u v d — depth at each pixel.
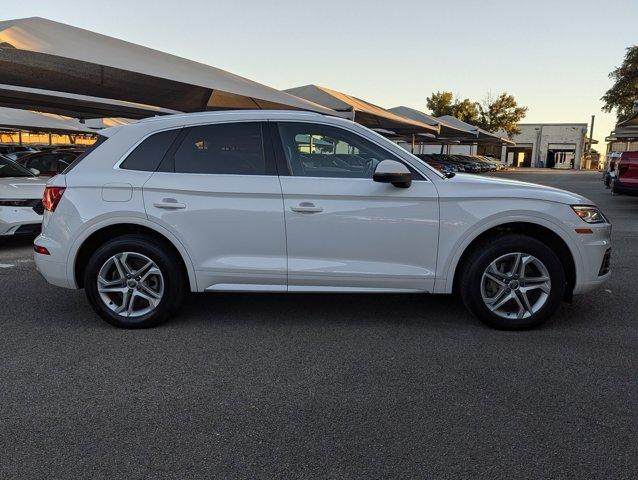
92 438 2.74
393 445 2.68
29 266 6.51
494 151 68.38
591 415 2.96
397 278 4.11
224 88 9.13
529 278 4.15
